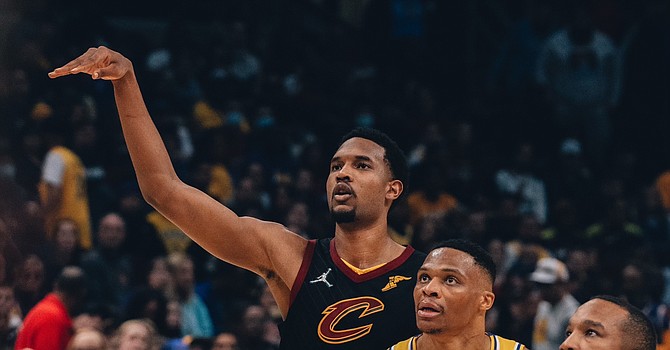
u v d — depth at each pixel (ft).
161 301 48.91
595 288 61.05
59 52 73.72
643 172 86.99
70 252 53.21
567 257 65.57
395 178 26.35
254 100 80.23
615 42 92.12
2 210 53.21
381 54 93.45
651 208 74.74
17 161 59.00
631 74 90.38
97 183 61.82
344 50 93.81
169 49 81.61
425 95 85.25
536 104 85.46
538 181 77.05
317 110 81.56
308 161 73.67
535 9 91.66
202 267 59.11
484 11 94.68
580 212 76.64
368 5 95.09
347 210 25.75
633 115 89.40
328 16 95.96
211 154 69.56
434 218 62.59
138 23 89.35
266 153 73.20
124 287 55.42
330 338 25.53
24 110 64.75
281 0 92.32
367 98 85.66
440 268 23.35
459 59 92.89
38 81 68.33
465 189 72.79
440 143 75.56
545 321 55.77
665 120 89.20
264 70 87.61
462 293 23.22
